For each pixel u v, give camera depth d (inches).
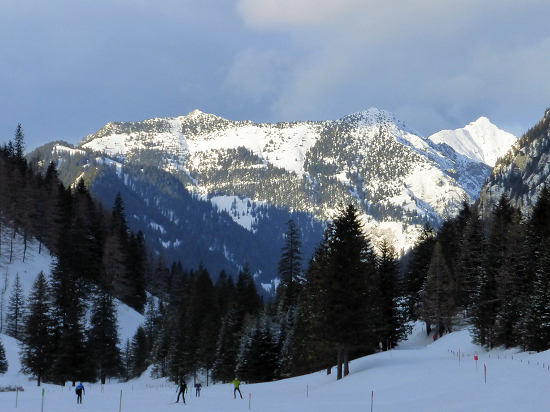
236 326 3644.2
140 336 4266.7
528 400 1079.0
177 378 3577.8
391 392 1475.1
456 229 4308.6
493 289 2792.8
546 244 2433.6
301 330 2630.4
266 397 1786.4
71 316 3110.2
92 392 2388.0
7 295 3762.3
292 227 3614.7
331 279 2070.6
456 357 2268.7
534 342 2172.7
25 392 2277.3
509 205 3966.5
